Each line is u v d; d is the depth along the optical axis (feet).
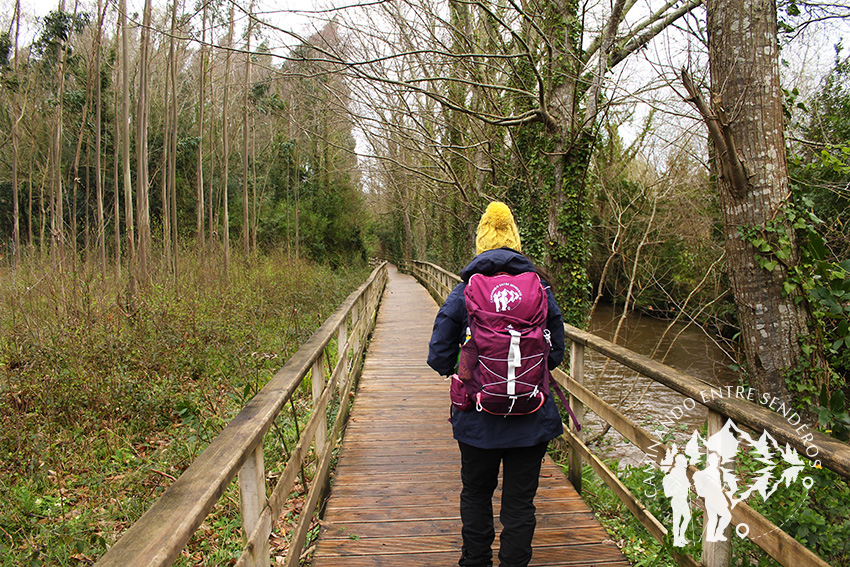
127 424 19.12
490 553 7.98
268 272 53.88
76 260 36.35
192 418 16.49
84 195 84.84
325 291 48.39
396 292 68.18
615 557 9.06
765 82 11.37
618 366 39.09
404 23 27.86
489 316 7.00
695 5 21.20
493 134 34.14
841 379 11.31
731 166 11.37
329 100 31.76
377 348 29.55
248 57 43.78
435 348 7.53
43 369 21.11
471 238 54.03
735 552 7.81
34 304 29.91
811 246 11.14
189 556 10.74
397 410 17.83
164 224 52.49
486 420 7.24
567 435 12.39
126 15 37.17
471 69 27.07
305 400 20.94
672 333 52.65
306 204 110.93
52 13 51.60
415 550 9.36
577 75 23.63
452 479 12.34
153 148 83.35
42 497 14.14
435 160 34.30
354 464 13.24
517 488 7.55
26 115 57.82
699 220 34.96
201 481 4.71
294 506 12.73
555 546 9.39
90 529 12.12
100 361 22.59
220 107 94.32
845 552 6.62
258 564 6.18
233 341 26.66
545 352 7.16
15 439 16.49
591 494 13.24
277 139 100.01
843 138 22.99
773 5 11.46
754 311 11.46
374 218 154.40
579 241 25.80
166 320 28.63
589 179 35.58
